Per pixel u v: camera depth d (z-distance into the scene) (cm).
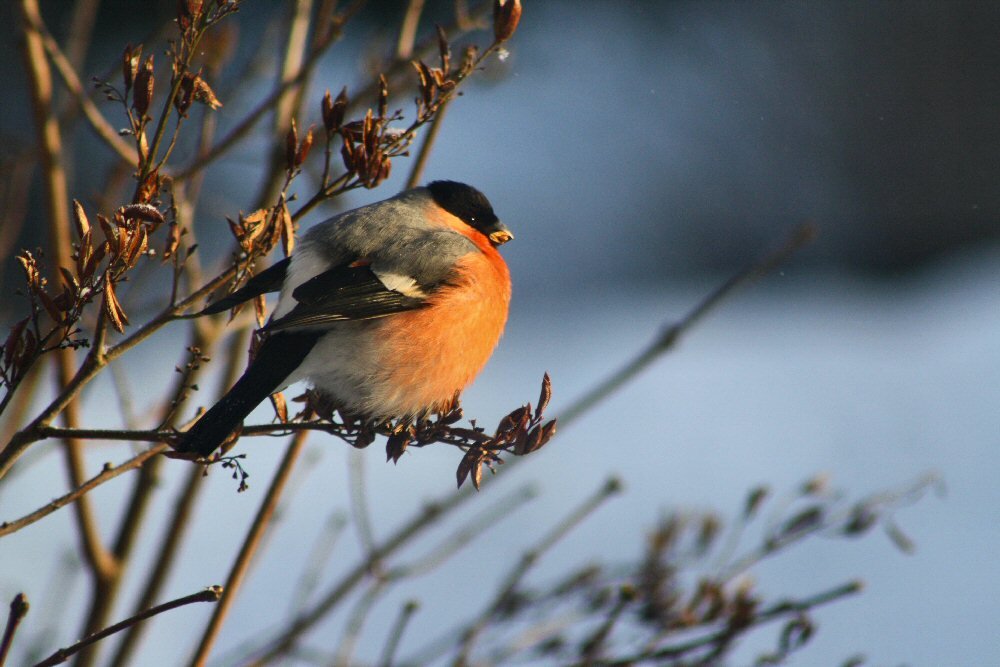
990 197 2309
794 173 2389
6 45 1723
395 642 638
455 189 717
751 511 684
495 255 698
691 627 636
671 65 2453
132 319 740
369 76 788
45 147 652
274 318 583
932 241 2269
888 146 2325
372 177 479
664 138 2462
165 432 464
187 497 706
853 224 2334
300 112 748
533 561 681
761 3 2403
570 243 2436
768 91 2408
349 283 593
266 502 584
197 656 564
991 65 2300
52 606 742
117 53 1945
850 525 671
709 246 2428
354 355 589
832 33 2400
